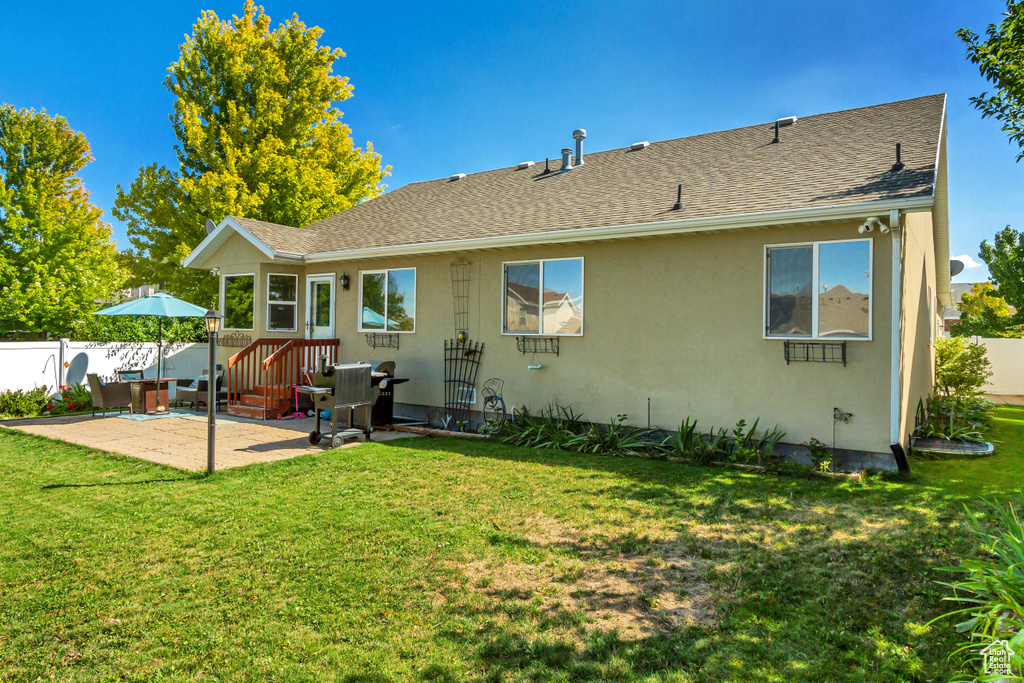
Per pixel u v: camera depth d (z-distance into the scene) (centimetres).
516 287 1056
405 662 319
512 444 928
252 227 1338
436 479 699
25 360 1299
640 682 300
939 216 1283
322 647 335
